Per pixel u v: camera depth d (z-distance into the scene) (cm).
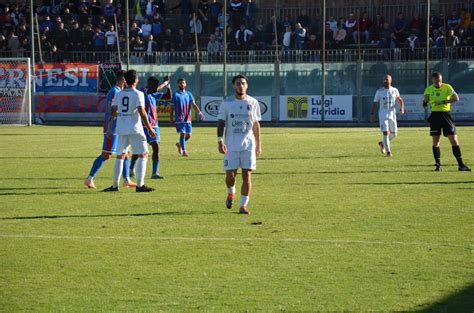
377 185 2017
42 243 1327
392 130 2864
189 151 3117
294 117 5122
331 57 5238
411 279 1084
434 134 2342
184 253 1245
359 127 4741
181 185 2061
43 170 2434
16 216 1586
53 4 5966
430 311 945
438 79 2323
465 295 1008
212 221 1516
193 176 2266
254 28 5659
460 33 5303
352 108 5069
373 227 1441
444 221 1492
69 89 5159
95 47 5509
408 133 4034
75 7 5878
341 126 4866
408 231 1402
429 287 1045
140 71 5259
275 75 5138
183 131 2870
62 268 1158
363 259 1195
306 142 3509
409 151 2986
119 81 1972
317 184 2050
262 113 5172
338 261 1184
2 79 4978
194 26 5331
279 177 2208
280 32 5550
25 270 1148
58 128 4659
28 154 2984
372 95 5059
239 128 1585
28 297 1014
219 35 5675
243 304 977
